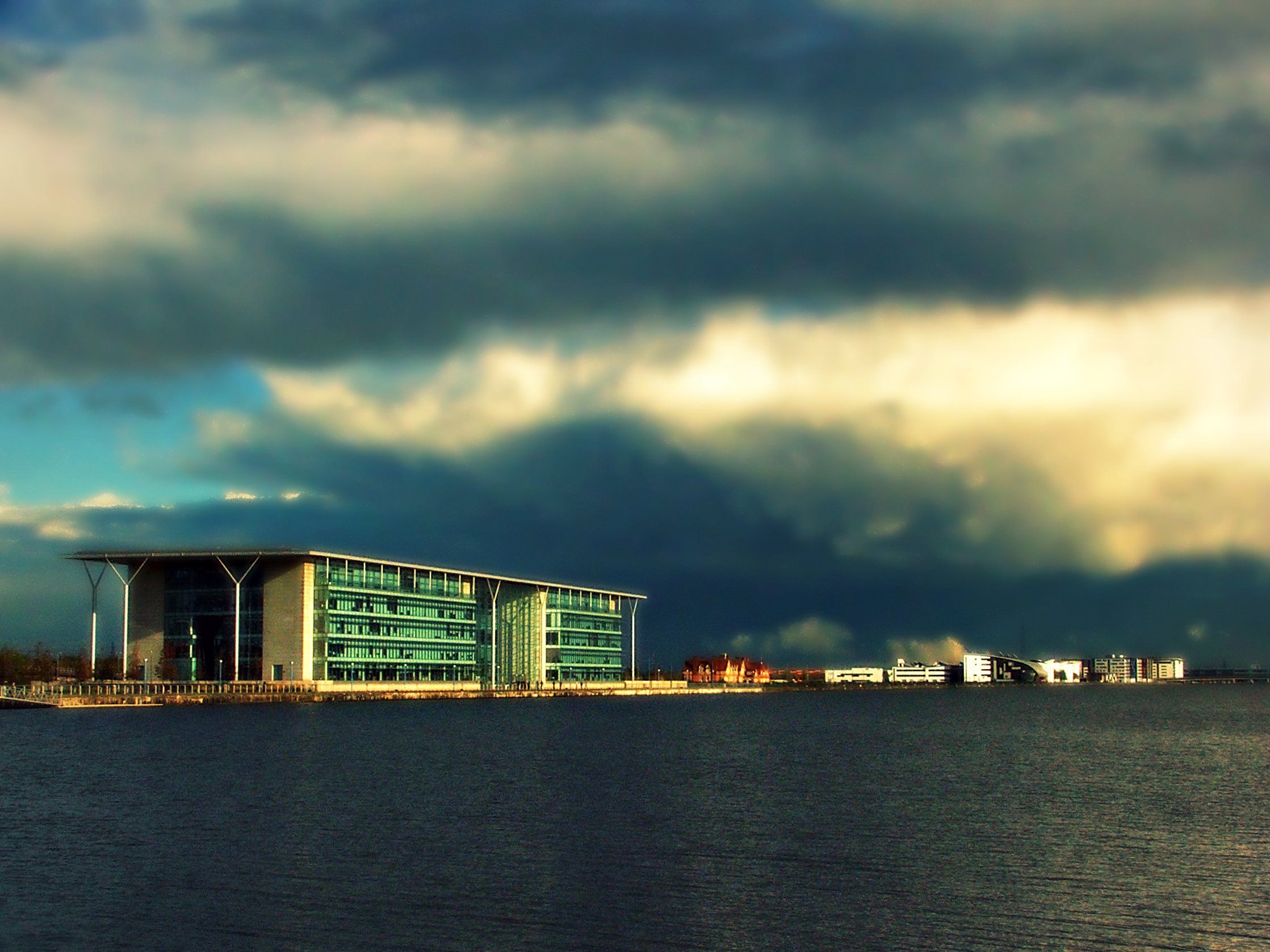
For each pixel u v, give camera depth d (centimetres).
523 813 8819
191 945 5169
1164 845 7725
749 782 11212
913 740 18138
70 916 5600
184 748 13700
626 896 6059
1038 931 5475
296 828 7981
